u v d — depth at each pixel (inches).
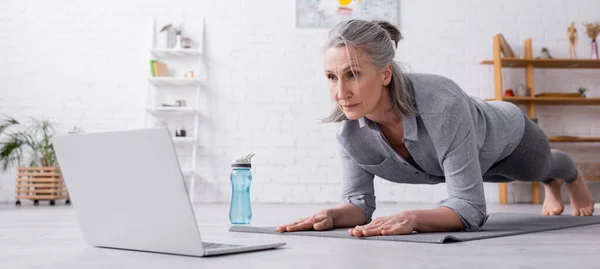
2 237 64.2
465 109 61.4
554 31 214.5
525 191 206.8
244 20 211.2
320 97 209.3
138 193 43.8
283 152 206.5
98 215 48.1
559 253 46.9
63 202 193.5
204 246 48.4
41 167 179.5
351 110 57.3
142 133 41.2
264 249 48.8
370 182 74.5
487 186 208.7
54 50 206.4
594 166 201.0
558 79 214.2
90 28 208.1
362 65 55.7
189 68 209.5
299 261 41.7
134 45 208.5
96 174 45.9
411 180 75.5
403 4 212.4
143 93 207.2
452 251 47.9
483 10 213.8
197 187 204.5
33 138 202.7
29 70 205.2
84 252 47.3
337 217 69.1
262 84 209.3
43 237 64.2
